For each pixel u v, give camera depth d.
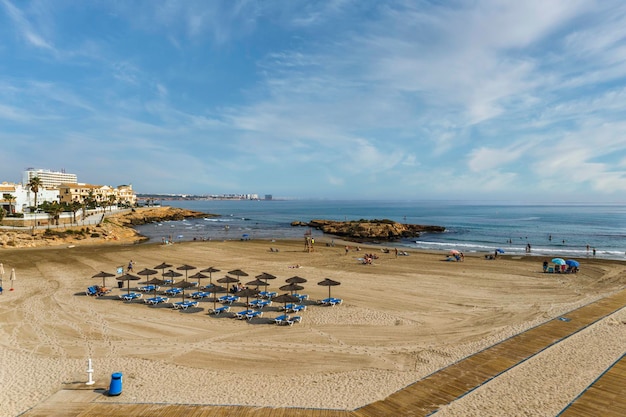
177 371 16.17
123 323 22.52
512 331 20.55
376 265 43.09
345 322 22.69
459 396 13.62
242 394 14.05
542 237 82.25
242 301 27.58
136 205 167.50
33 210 88.50
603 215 176.38
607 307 24.69
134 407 12.99
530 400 13.30
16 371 16.02
